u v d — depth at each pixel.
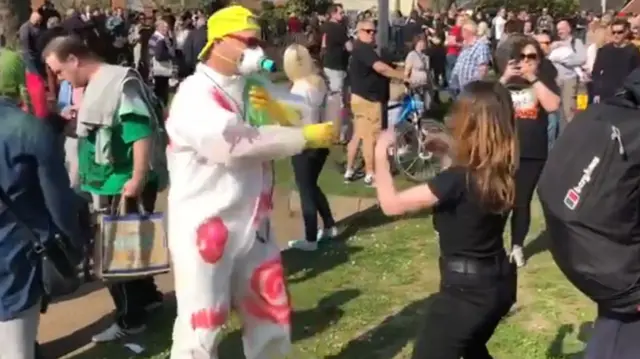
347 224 8.55
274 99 4.45
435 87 14.60
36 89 5.70
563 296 6.40
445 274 3.82
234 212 4.16
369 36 9.77
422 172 10.45
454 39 18.44
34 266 4.23
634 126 3.17
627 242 3.24
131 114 5.15
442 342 3.82
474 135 3.65
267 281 4.28
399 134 10.52
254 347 4.35
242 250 4.20
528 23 19.58
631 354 3.33
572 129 3.33
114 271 4.96
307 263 7.29
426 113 12.05
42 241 4.24
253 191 4.21
